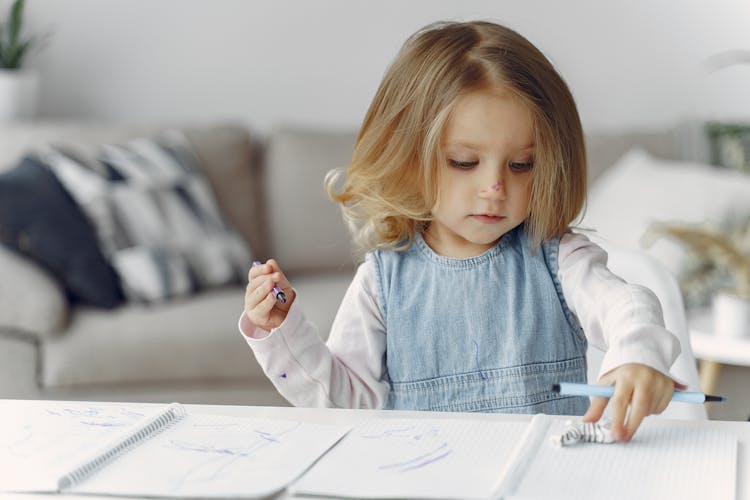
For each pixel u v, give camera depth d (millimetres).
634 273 1361
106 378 2416
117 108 3441
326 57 3469
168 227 2686
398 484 720
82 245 2537
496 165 1045
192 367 2451
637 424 818
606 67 3473
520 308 1151
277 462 769
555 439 802
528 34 3457
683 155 3230
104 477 745
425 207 1121
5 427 866
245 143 3160
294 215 3104
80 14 3398
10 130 2934
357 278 1211
